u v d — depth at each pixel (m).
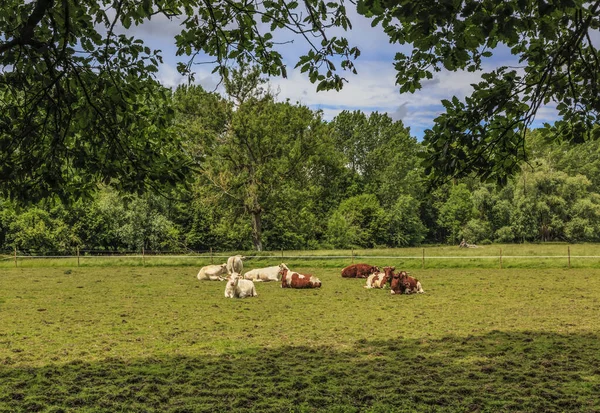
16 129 7.55
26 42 6.55
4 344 11.20
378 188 78.25
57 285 22.17
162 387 8.20
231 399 7.63
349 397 7.65
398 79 6.99
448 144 6.62
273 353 10.27
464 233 69.69
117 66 7.59
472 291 19.38
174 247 47.50
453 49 6.16
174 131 8.66
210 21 7.70
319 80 7.16
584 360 9.54
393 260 30.91
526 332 11.98
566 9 5.77
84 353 10.41
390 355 10.05
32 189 7.32
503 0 5.11
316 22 6.88
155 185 7.82
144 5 6.39
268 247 58.06
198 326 13.03
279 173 41.38
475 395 7.70
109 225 47.22
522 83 6.52
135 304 16.77
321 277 24.86
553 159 74.69
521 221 67.06
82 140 7.82
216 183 40.19
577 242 65.62
